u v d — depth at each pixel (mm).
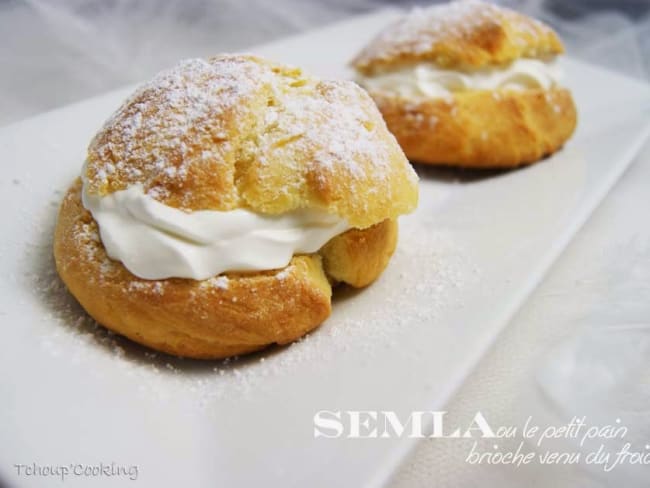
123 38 324
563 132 241
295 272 151
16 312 149
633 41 360
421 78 233
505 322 155
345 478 117
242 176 150
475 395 155
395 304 164
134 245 143
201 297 143
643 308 180
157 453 121
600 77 291
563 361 164
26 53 301
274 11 368
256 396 137
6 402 125
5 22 320
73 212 159
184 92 157
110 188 149
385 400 132
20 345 140
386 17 335
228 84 157
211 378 146
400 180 161
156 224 142
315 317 153
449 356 143
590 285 190
